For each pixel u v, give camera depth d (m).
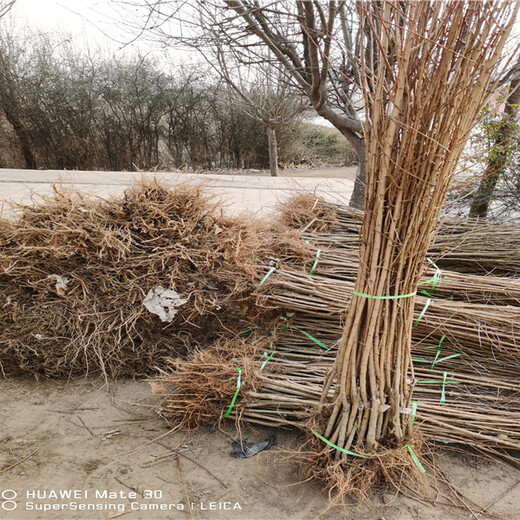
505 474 1.85
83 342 2.26
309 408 1.87
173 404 2.03
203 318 2.41
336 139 14.95
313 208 3.19
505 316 2.12
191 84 12.07
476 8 1.21
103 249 2.22
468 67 1.26
